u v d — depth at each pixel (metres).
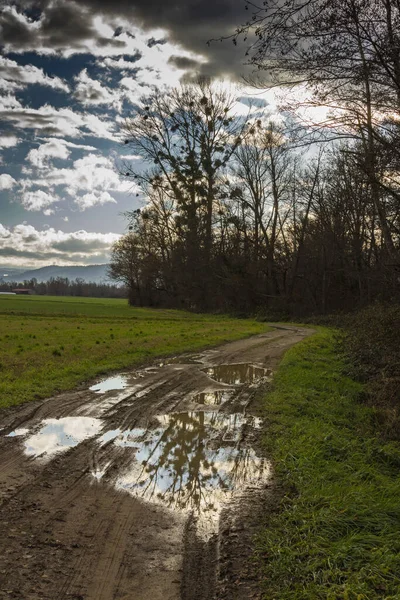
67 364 13.96
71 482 5.90
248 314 47.41
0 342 19.19
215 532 4.71
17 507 5.15
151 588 3.80
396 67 7.58
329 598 3.50
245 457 6.91
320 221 43.12
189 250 52.62
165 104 48.66
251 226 49.75
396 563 3.92
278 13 6.63
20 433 7.86
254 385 12.18
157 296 68.19
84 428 8.23
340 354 17.61
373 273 24.67
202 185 49.19
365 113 8.55
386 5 7.20
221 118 48.50
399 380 12.09
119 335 22.73
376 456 7.30
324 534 4.44
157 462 6.66
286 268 47.12
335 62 7.43
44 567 4.03
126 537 4.58
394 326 16.75
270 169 46.91
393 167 10.33
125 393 11.02
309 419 9.04
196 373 13.87
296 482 5.84
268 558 4.21
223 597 3.69
